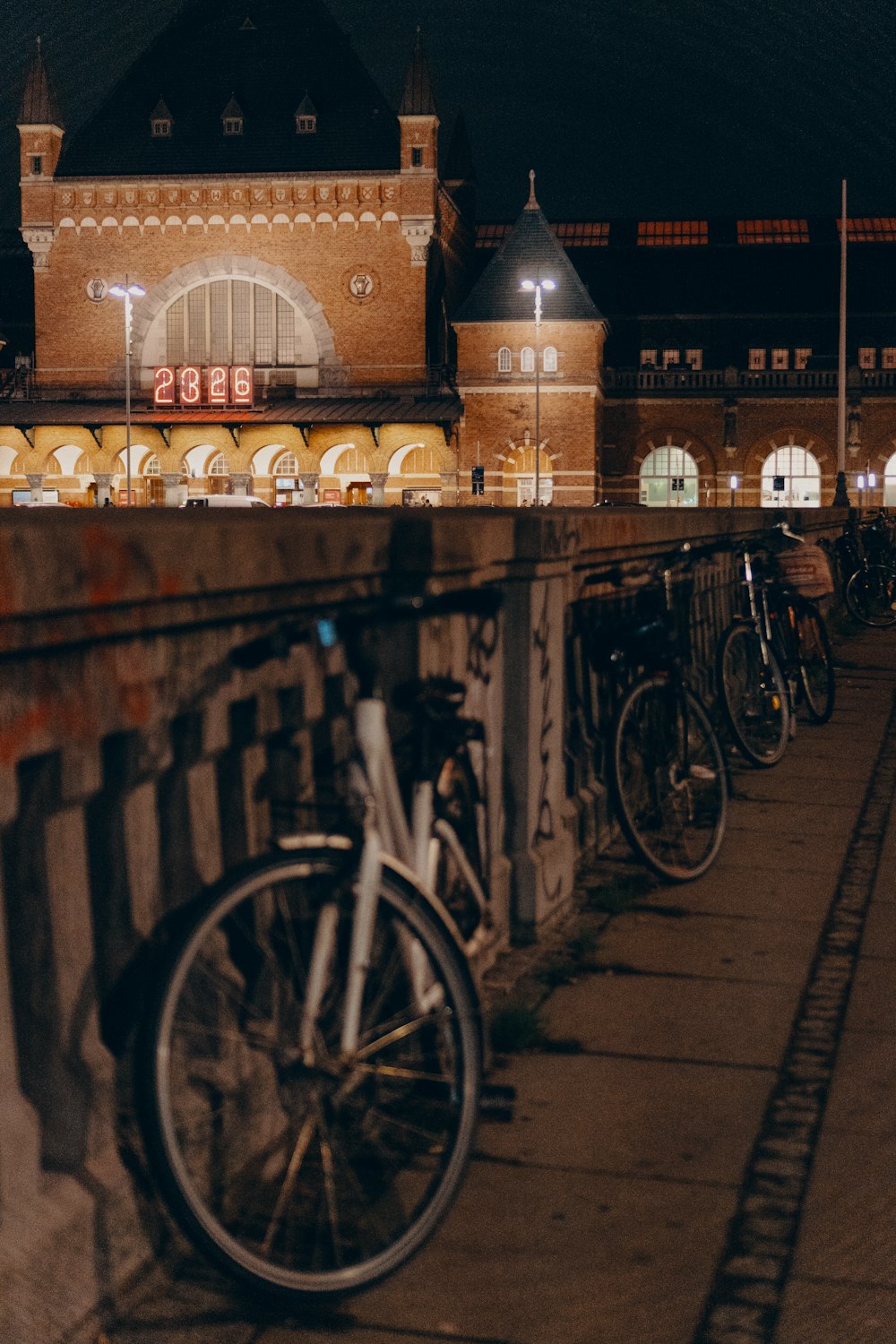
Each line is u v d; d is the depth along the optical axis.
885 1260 3.18
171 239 61.50
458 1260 3.18
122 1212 2.95
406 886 3.14
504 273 60.09
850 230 77.25
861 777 8.66
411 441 60.28
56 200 61.94
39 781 2.76
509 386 59.53
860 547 18.05
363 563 3.91
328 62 63.28
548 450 59.66
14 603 2.35
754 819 7.60
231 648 3.35
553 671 5.77
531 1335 2.89
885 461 66.81
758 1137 3.82
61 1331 2.70
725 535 10.51
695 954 5.40
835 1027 4.64
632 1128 3.87
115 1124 3.01
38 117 61.78
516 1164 3.65
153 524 3.25
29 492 64.25
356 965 3.02
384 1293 3.04
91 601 2.59
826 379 66.81
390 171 59.72
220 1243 2.73
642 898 6.16
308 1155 3.54
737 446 67.50
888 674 13.59
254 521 3.70
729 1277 3.11
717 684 8.48
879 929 5.73
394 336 60.44
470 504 59.59
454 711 3.73
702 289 76.12
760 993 4.97
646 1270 3.14
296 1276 2.83
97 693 2.76
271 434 61.12
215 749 3.33
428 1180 3.48
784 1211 3.40
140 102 63.44
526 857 5.47
